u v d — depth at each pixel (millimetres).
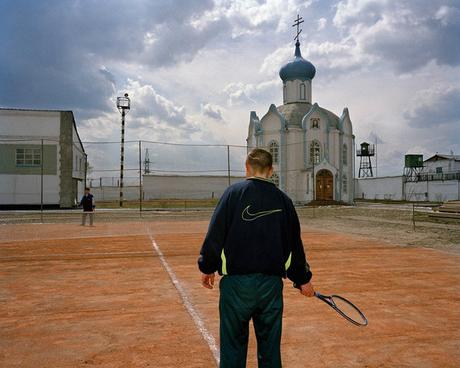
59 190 36562
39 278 8539
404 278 8547
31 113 36375
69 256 11516
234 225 2848
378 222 25172
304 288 3197
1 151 35719
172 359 4309
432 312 6090
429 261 10758
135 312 6055
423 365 4207
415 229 20359
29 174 36219
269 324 2822
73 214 30906
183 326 5387
